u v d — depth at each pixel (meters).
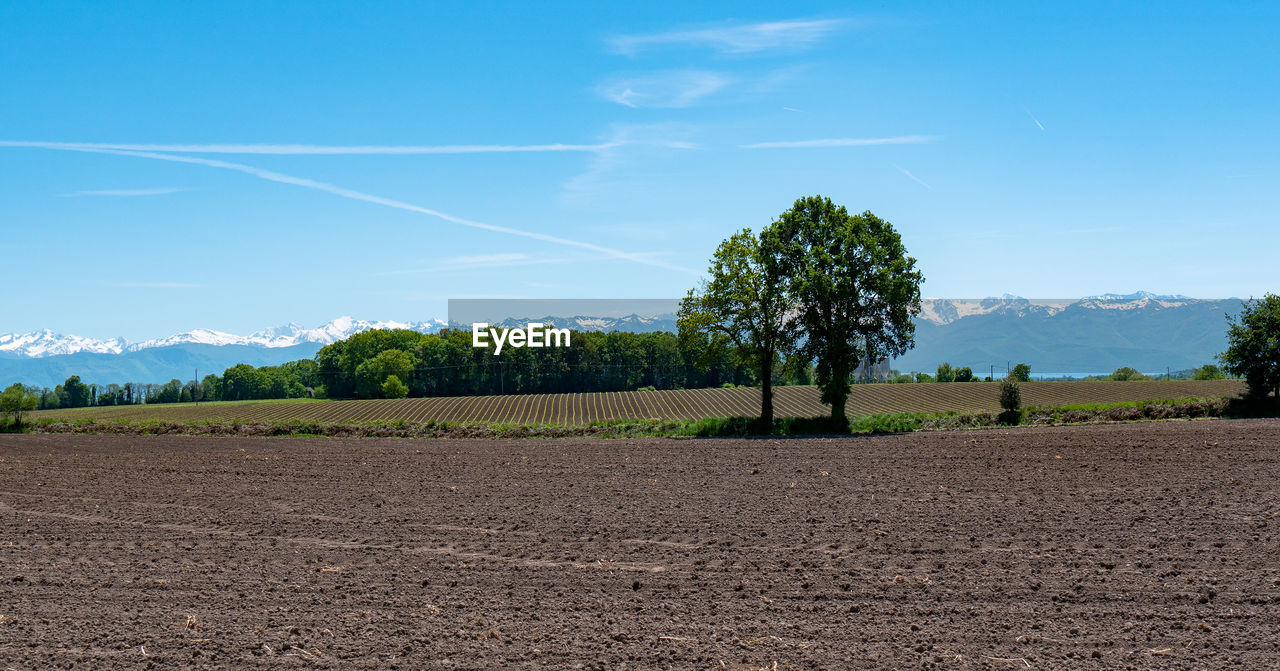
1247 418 40.00
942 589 12.47
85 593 13.01
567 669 9.59
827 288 42.53
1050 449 28.98
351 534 17.45
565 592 12.76
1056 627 10.70
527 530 17.52
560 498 21.62
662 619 11.38
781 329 45.03
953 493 20.88
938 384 92.38
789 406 79.44
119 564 14.95
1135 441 30.05
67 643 10.70
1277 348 42.69
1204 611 11.12
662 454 32.41
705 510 19.38
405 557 15.23
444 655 10.10
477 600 12.40
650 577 13.54
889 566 13.88
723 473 26.02
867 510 18.89
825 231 45.34
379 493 23.22
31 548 16.47
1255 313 44.59
